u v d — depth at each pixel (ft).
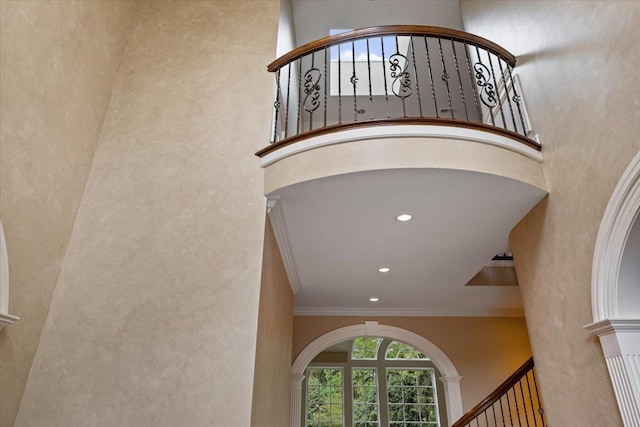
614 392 6.95
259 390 8.38
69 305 8.68
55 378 8.05
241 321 8.38
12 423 7.64
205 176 9.96
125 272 8.96
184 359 8.09
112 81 11.30
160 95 11.25
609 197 7.17
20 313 7.82
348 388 26.91
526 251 10.09
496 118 12.89
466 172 8.34
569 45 8.46
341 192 9.14
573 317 8.19
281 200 9.50
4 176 7.36
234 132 10.57
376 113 22.50
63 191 9.06
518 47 10.95
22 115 7.82
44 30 8.45
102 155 10.37
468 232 11.07
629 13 6.73
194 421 7.58
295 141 9.41
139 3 12.98
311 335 19.20
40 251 8.34
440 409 26.22
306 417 26.37
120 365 8.11
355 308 19.35
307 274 14.43
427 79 20.26
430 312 19.70
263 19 12.68
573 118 8.30
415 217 10.23
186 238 9.25
